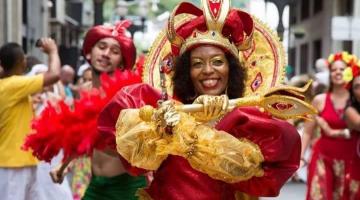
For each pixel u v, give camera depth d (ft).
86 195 16.29
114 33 17.90
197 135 10.72
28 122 21.79
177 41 11.73
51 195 23.08
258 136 11.19
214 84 11.46
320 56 92.84
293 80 39.50
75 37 105.70
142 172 11.78
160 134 10.68
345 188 25.31
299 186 42.16
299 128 32.55
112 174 15.85
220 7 11.50
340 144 25.26
